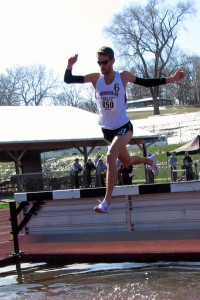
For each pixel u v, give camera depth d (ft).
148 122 226.99
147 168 84.12
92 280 19.93
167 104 400.88
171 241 26.35
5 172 140.56
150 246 25.27
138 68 226.99
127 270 21.30
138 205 23.94
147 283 18.65
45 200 25.48
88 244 27.40
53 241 25.93
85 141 100.32
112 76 16.78
